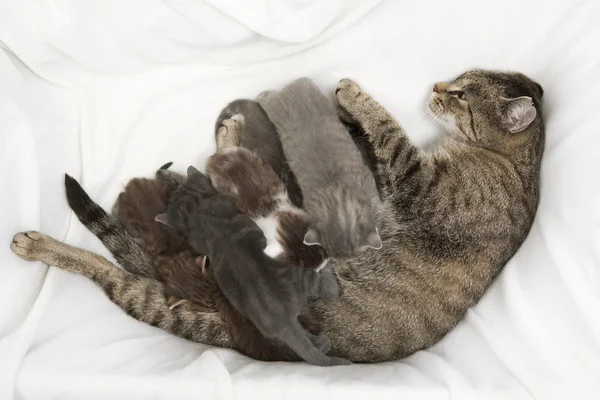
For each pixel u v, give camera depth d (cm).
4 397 103
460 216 109
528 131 109
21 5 107
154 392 103
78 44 111
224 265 106
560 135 108
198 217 107
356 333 109
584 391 102
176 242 111
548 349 103
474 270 109
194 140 115
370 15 112
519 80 110
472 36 112
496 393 102
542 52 111
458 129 113
